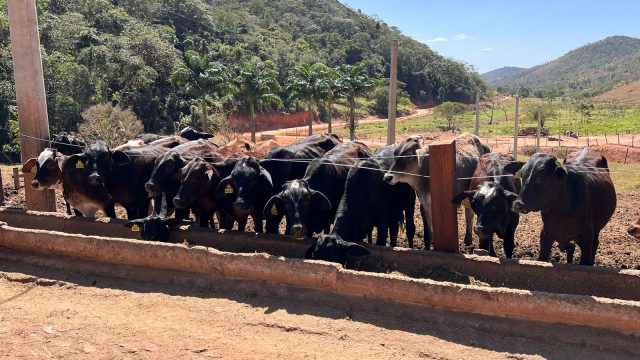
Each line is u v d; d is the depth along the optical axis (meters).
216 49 66.81
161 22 74.50
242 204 7.60
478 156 9.41
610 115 92.25
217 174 8.55
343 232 7.29
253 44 78.25
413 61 112.88
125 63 47.84
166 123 50.44
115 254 7.51
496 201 6.62
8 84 34.59
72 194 9.37
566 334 5.34
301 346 5.42
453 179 6.93
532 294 5.46
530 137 57.28
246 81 39.22
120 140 34.22
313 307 6.22
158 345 5.50
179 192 8.23
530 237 9.96
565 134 58.53
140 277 7.26
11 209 9.77
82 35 49.66
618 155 36.47
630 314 5.11
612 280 6.04
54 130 38.53
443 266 6.86
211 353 5.32
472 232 10.24
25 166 9.71
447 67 116.56
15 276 7.53
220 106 54.44
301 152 9.32
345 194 7.62
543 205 6.29
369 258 7.21
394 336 5.57
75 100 40.84
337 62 101.06
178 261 7.13
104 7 63.75
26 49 10.46
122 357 5.28
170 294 6.78
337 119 75.12
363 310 6.07
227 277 6.91
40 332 5.84
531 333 5.43
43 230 8.46
